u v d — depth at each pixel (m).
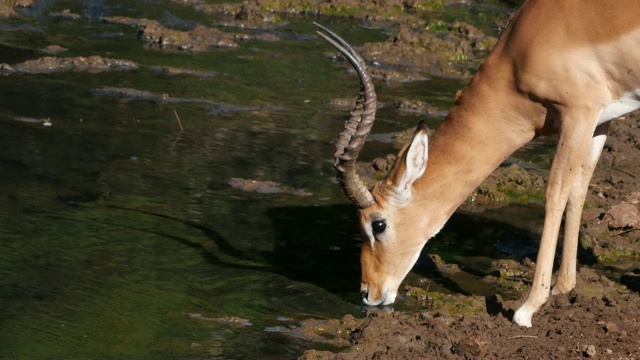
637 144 15.51
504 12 25.06
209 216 12.56
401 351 9.32
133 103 16.72
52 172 13.55
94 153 14.34
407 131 15.98
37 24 21.67
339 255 11.78
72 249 11.38
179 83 17.95
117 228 12.02
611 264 11.76
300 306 10.47
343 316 10.25
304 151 14.95
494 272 11.55
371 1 24.61
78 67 18.53
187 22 22.58
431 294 10.77
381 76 19.27
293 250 11.82
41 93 16.89
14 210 12.29
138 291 10.54
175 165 14.13
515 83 9.77
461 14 24.78
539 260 9.80
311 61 20.02
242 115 16.47
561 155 9.72
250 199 13.18
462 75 19.72
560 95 9.61
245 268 11.27
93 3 23.77
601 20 9.36
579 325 9.84
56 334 9.53
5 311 9.91
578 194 10.34
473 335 9.62
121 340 9.48
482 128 9.95
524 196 13.91
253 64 19.55
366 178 13.88
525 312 9.83
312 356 9.20
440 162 10.01
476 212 13.39
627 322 9.88
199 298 10.50
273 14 23.39
